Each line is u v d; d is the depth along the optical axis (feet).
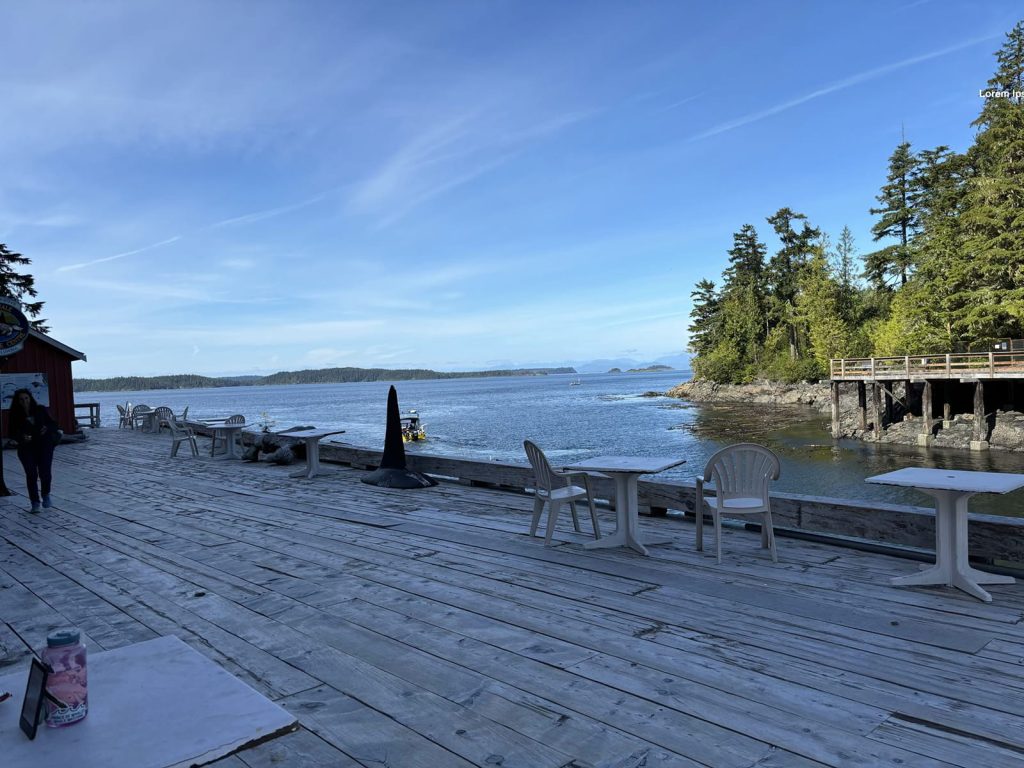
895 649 10.73
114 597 14.89
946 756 7.72
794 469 67.05
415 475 28.55
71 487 32.76
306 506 25.12
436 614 13.07
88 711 4.98
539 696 9.52
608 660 10.65
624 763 7.75
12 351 45.21
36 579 16.58
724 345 202.49
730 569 15.37
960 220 102.63
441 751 8.16
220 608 13.87
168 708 5.02
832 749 7.91
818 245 164.14
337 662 10.93
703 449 81.30
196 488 30.76
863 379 90.02
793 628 11.74
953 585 13.50
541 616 12.75
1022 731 8.21
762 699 9.20
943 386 96.78
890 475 14.16
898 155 150.30
